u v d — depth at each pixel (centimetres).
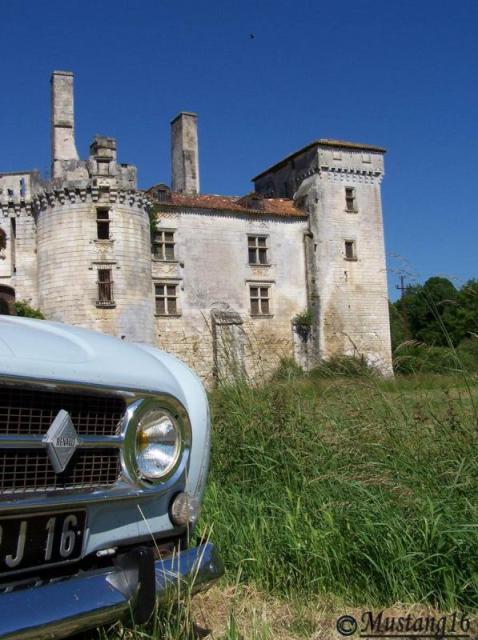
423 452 461
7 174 3759
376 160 4506
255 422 544
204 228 3981
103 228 3644
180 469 287
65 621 224
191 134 4606
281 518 443
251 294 4075
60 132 4072
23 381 229
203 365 711
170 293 3847
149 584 256
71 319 3516
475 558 367
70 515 246
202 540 314
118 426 265
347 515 409
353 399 555
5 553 226
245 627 351
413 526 393
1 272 3722
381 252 4444
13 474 229
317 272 4256
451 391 503
